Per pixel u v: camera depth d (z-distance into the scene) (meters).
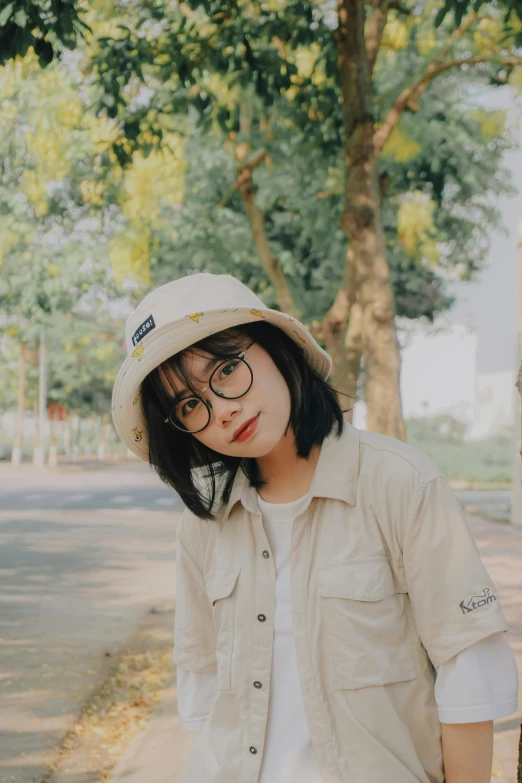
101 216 12.09
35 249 14.44
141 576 9.08
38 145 9.76
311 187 13.30
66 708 4.69
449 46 8.21
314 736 1.44
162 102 8.70
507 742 3.85
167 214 14.79
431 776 1.46
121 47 6.83
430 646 1.44
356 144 6.85
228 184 14.59
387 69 12.02
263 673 1.51
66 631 6.46
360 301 6.79
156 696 4.91
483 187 14.30
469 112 12.90
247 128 10.25
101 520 15.52
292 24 6.89
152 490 24.98
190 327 1.44
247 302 1.52
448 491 1.47
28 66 7.35
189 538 1.71
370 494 1.47
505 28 6.82
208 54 6.88
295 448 1.54
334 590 1.45
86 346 41.28
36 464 40.34
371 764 1.41
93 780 3.72
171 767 3.77
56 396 44.81
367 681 1.42
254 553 1.57
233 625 1.57
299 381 1.52
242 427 1.46
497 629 1.40
